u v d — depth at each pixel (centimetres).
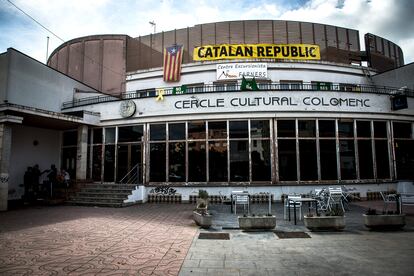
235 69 1916
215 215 1112
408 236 773
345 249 657
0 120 1284
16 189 1609
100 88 2197
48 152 1797
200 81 1958
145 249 661
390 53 2469
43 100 1708
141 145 1591
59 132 1875
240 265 555
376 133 1568
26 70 1606
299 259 589
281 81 1925
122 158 1628
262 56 1936
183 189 1495
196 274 508
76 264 559
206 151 1507
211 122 1527
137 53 2225
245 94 1514
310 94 1515
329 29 2289
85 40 2311
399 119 1591
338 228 832
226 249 662
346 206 1257
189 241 733
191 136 1532
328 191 1258
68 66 2389
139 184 1519
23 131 1664
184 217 1084
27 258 596
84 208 1328
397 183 1555
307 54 1950
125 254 623
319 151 1496
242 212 1178
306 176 1477
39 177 1720
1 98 1513
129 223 968
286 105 1501
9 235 797
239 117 1502
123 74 2150
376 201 1474
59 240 742
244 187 1457
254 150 1489
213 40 2217
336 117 1518
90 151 1706
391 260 579
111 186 1529
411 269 528
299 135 1500
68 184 1587
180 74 1991
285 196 1398
